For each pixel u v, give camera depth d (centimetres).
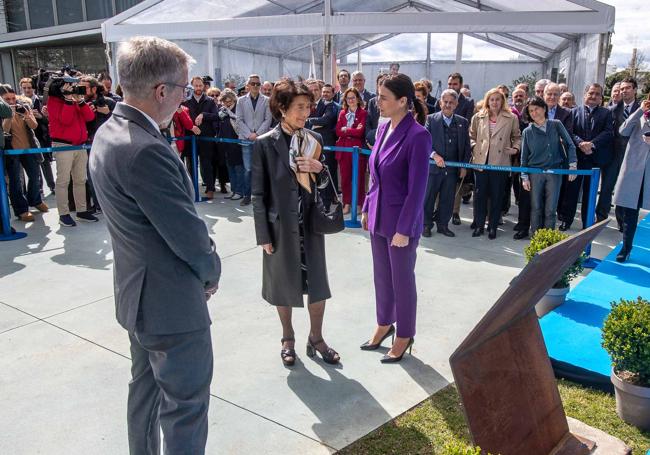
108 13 1783
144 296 176
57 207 705
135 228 172
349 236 611
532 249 388
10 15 1927
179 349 182
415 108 317
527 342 215
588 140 642
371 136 658
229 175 812
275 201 300
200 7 962
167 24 959
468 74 1407
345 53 1378
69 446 252
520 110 694
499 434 199
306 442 254
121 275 181
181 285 178
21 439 256
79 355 339
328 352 330
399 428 264
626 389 262
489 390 196
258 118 740
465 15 824
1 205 606
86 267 510
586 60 885
